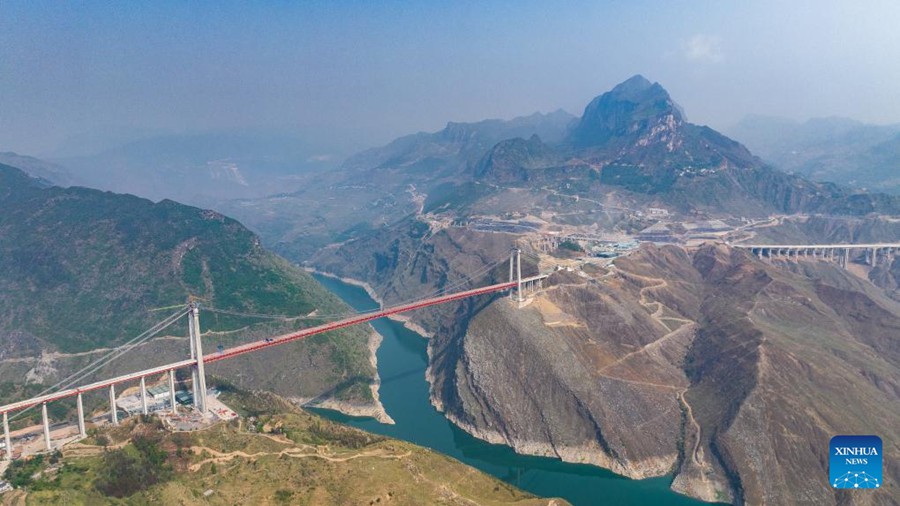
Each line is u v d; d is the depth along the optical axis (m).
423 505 165.38
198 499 161.50
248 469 176.25
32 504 148.75
